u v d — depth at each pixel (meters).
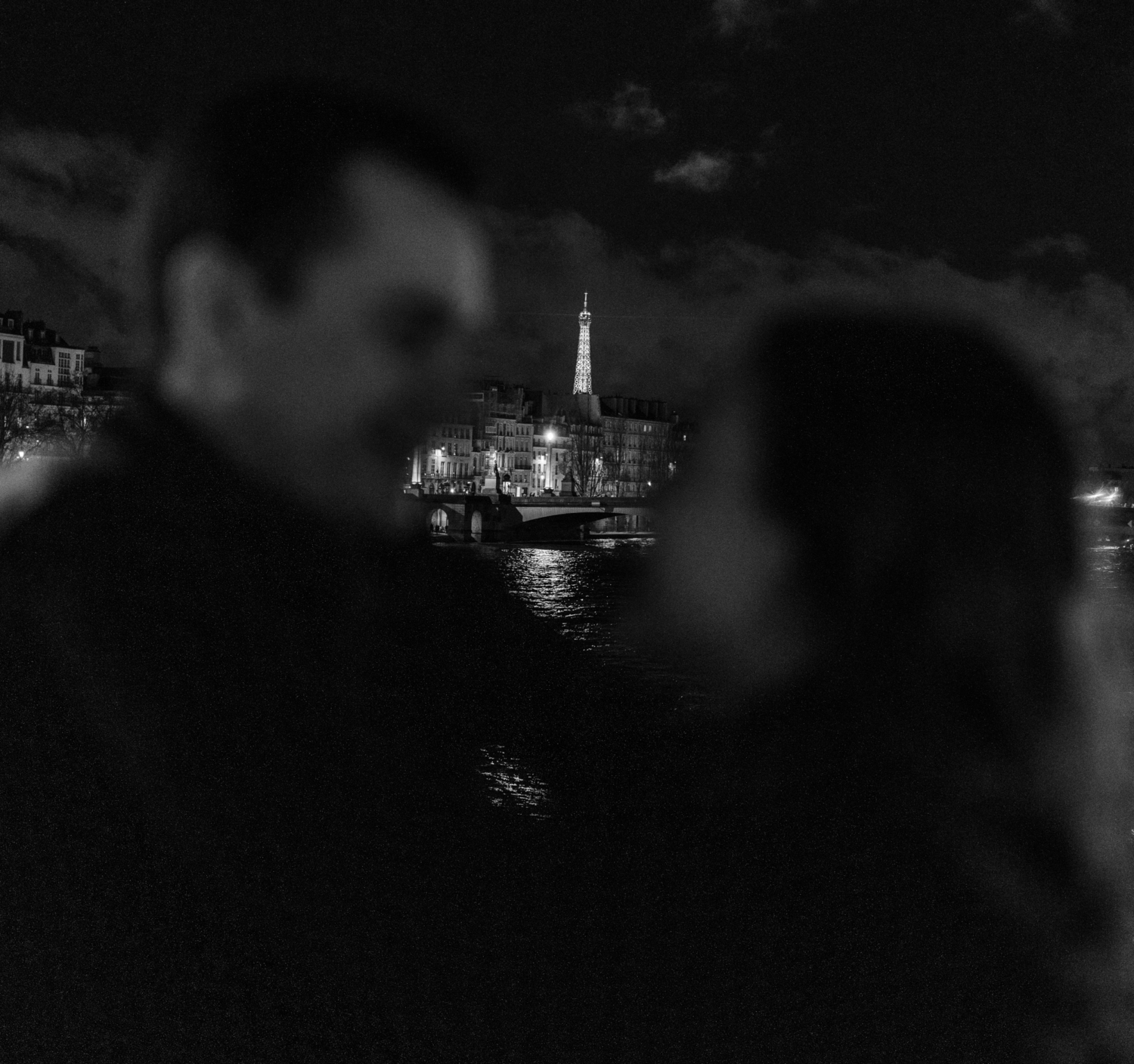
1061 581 1.44
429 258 1.08
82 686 1.08
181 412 1.11
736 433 1.37
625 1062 1.18
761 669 1.37
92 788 1.07
